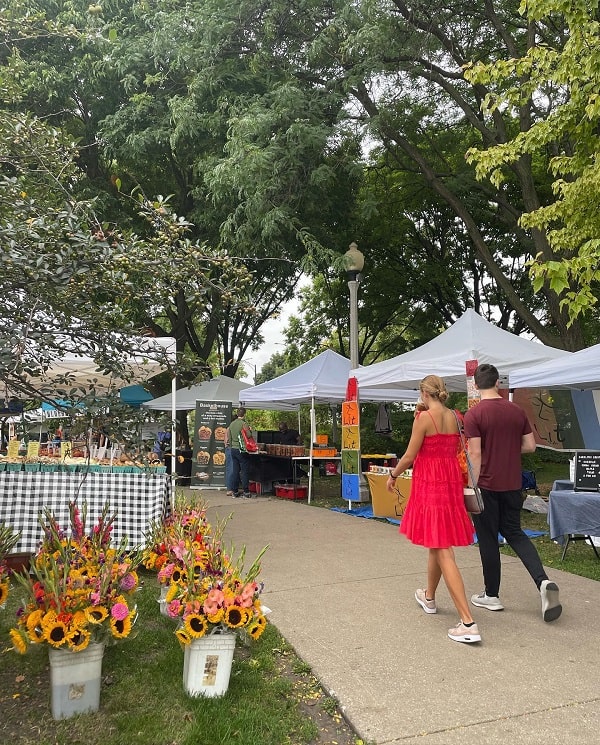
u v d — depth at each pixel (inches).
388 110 493.4
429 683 132.2
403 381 364.8
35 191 157.4
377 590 202.4
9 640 155.9
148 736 110.0
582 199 235.3
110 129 512.4
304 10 456.1
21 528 213.9
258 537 297.6
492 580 179.9
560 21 388.5
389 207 718.5
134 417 116.6
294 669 140.8
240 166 417.7
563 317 465.7
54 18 468.4
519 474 175.5
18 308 111.4
